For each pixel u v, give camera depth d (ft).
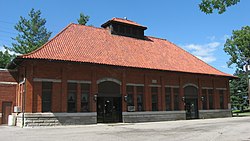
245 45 174.29
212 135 54.54
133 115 93.81
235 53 181.68
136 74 97.35
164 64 105.81
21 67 87.20
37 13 173.58
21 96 84.64
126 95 93.40
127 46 106.93
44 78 80.02
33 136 54.49
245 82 177.37
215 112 117.08
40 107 78.28
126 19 117.91
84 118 84.17
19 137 52.95
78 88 84.74
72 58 83.51
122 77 93.66
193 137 51.62
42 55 79.82
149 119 97.09
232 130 63.93
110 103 91.61
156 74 101.30
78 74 85.51
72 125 80.94
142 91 98.17
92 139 49.80
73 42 94.22
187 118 108.17
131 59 98.78
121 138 51.21
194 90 112.27
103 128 71.97
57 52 84.64
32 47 162.50
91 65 86.17
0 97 87.61
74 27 103.60
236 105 183.01
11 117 84.53
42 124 77.66
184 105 107.04
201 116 111.86
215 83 119.55
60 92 81.87
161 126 77.20
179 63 112.78
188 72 106.01
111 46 101.81
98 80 88.69
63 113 80.89
